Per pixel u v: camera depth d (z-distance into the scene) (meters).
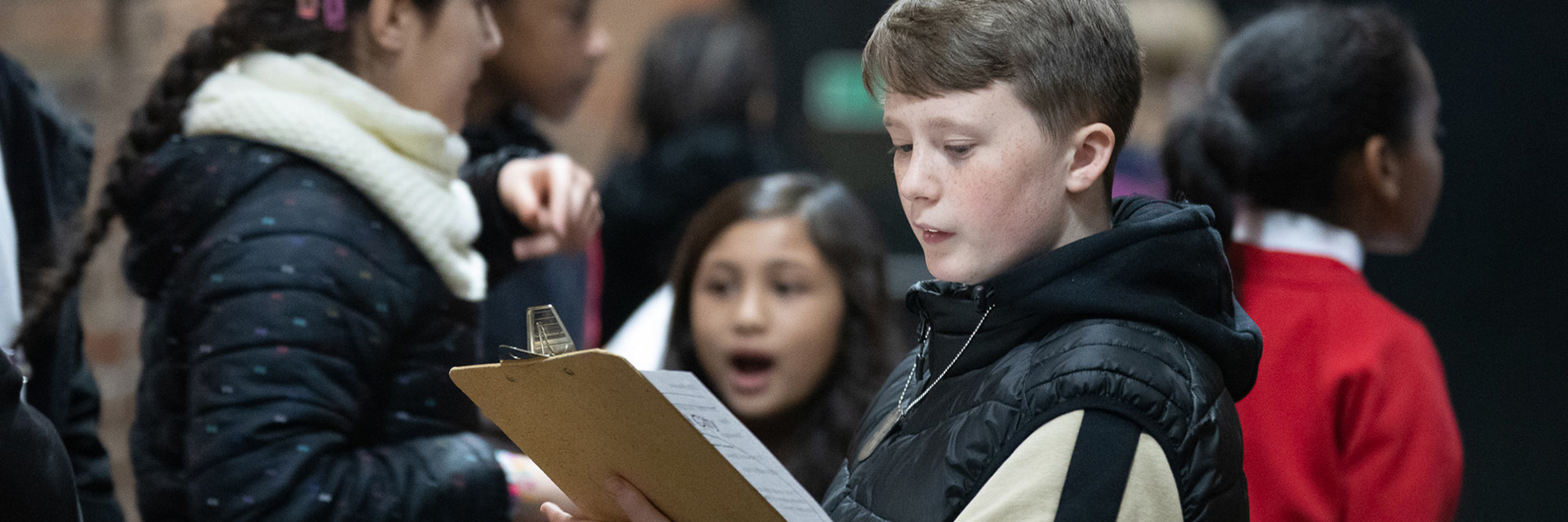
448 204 3.48
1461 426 10.43
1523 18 10.32
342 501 3.01
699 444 2.11
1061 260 2.26
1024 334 2.34
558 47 4.60
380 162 3.31
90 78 5.73
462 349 3.45
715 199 5.06
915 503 2.26
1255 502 3.72
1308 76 3.97
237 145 3.22
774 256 4.79
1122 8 2.39
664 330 5.48
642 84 6.79
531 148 4.87
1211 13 8.19
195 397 3.04
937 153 2.30
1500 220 10.55
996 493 2.13
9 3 6.08
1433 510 3.73
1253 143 4.02
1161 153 4.29
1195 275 2.32
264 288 3.04
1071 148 2.30
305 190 3.18
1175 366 2.19
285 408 2.99
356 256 3.16
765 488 2.17
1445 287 10.63
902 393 2.66
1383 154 4.00
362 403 3.16
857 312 4.85
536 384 2.23
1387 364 3.80
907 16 2.32
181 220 3.18
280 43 3.36
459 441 3.32
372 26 3.42
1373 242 4.16
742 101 6.74
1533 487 10.17
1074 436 2.12
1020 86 2.24
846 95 10.49
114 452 5.38
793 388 4.77
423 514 3.12
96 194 3.67
